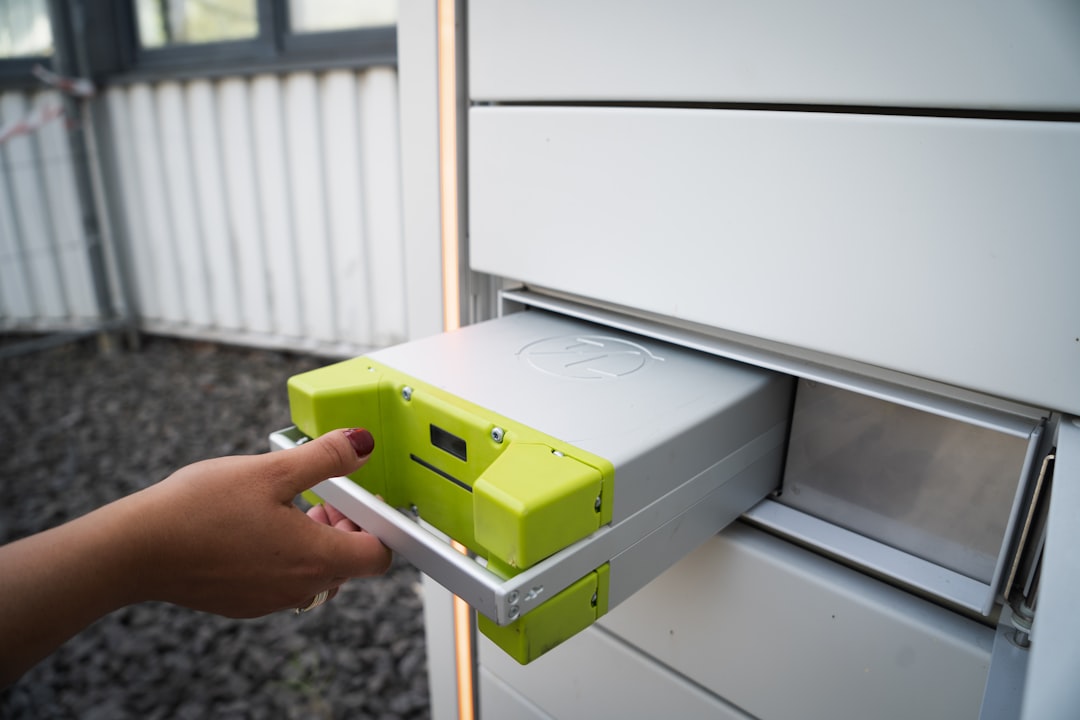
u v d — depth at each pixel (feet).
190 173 11.39
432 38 2.83
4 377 11.46
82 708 5.36
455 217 3.02
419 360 2.48
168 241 12.03
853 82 1.88
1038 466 1.92
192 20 11.28
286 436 2.38
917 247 1.86
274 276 11.50
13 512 7.72
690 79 2.17
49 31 11.23
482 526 1.74
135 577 1.87
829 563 2.39
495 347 2.61
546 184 2.63
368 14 10.06
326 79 9.98
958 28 1.71
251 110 10.60
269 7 10.44
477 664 3.71
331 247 10.94
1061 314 1.70
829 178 1.96
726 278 2.23
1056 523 1.53
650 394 2.23
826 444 2.43
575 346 2.63
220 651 5.94
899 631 2.19
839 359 2.17
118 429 9.65
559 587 1.76
